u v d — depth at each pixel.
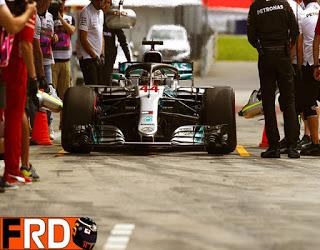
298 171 32.41
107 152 38.03
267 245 20.62
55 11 45.91
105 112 39.16
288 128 36.62
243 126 53.22
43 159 35.41
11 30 26.66
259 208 25.11
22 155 29.34
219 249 20.19
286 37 36.28
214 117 36.69
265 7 36.25
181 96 39.16
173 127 38.22
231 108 36.88
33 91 28.52
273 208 25.11
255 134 48.16
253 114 40.03
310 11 38.28
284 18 36.19
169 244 20.64
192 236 21.48
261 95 36.69
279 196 27.06
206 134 36.56
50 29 43.16
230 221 23.28
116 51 47.06
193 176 30.92
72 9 77.94
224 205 25.52
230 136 36.75
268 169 32.91
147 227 22.48
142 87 37.69
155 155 36.94
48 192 27.42
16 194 27.02
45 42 43.00
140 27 71.88
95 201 25.97
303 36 38.16
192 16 82.19
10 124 27.98
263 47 36.31
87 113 36.81
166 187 28.55
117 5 48.34
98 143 36.72
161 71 38.62
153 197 26.70
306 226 22.77
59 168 32.75
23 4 27.42
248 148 40.50
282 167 33.50
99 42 44.38
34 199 26.19
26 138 29.23
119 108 39.09
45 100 36.62
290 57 36.41
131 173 31.59
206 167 33.25
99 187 28.47
